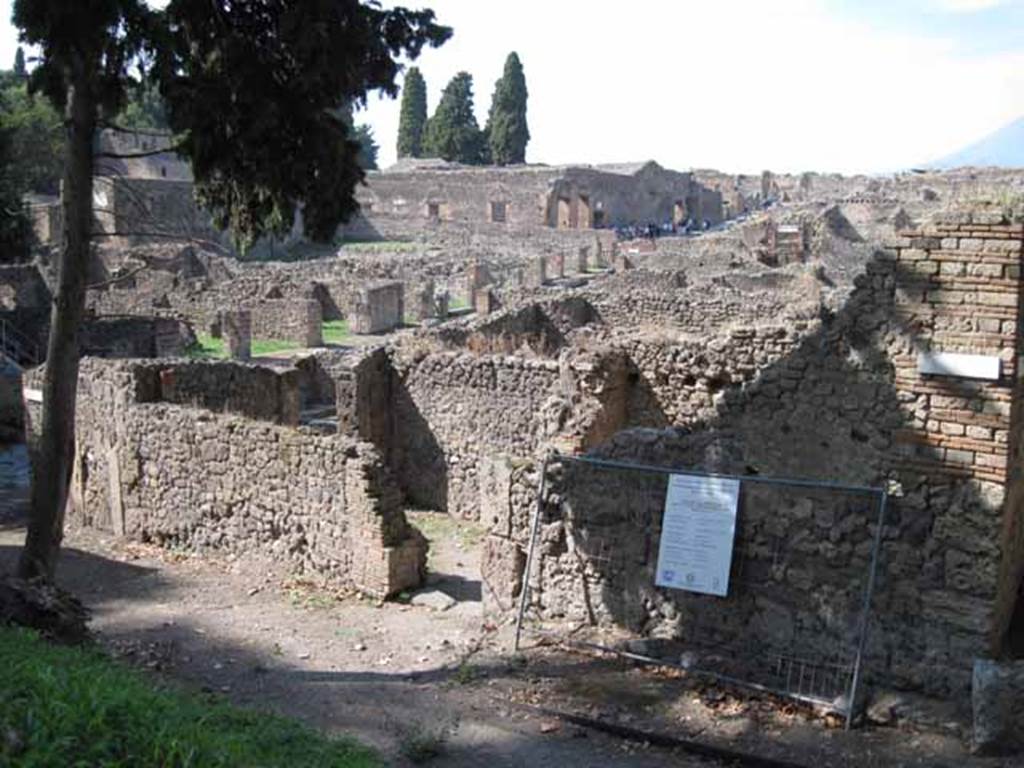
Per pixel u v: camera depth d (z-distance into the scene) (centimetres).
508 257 5328
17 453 2486
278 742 732
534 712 942
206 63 1169
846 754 832
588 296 2783
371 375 1959
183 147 1200
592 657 1065
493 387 1856
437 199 8081
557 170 7600
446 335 2220
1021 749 813
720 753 843
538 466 1166
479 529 1808
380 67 1203
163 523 1659
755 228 5266
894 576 923
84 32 1062
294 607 1330
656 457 1070
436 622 1255
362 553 1369
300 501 1450
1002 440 879
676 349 1753
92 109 1184
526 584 1127
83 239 1212
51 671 662
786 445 1056
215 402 1866
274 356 3350
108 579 1484
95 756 537
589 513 1106
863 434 982
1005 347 880
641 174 8456
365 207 8381
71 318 1218
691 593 1035
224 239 6094
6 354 3077
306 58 1121
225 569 1533
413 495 1997
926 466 921
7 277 3900
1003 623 935
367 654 1143
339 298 4228
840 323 1002
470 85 10094
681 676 1008
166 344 3117
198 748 577
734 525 996
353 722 922
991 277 883
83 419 1803
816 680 955
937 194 6278
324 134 1193
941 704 884
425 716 937
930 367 913
